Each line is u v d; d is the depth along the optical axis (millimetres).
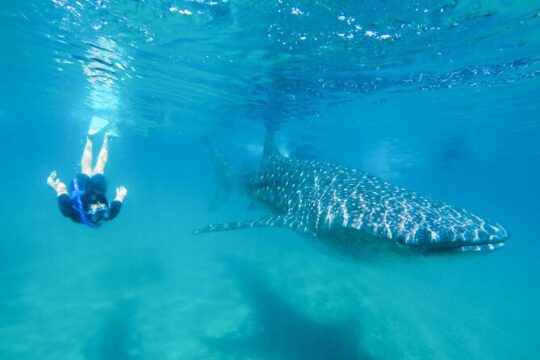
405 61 11492
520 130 25516
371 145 33781
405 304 11641
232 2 8008
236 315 9875
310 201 6590
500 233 4156
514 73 12906
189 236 22141
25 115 42188
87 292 11555
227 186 11898
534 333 12281
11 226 22750
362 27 8945
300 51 10758
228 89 15945
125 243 19438
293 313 10023
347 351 8336
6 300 10781
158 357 7922
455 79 13586
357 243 5465
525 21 8539
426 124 23344
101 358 7918
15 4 9719
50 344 8430
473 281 19656
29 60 15438
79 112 29391
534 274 25188
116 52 12453
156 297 11148
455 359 8828
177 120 27203
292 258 15727
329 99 16891
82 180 6020
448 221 4574
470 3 7688
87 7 9086
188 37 10328
